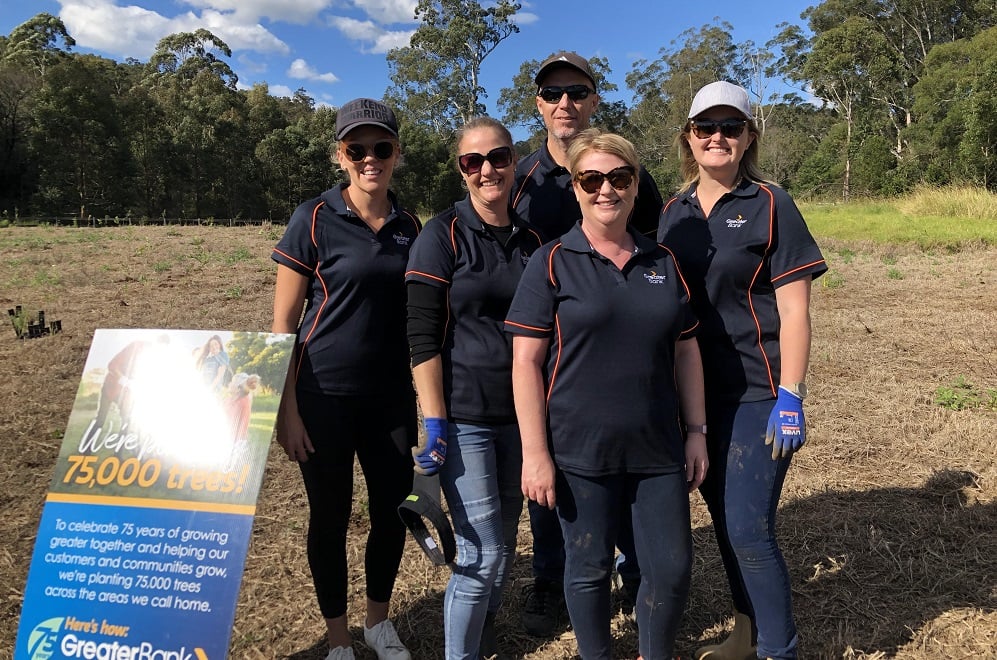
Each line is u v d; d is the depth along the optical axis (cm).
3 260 1212
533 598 271
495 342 215
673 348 205
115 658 183
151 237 1650
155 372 202
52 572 190
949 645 248
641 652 215
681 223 230
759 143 226
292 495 375
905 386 538
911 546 312
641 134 5256
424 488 211
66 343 657
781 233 212
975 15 4478
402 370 241
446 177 4438
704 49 5072
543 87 269
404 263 232
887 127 4425
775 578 214
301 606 281
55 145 3353
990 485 366
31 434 450
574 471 200
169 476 194
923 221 1839
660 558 201
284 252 224
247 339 203
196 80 4675
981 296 891
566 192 271
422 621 272
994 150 2817
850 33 4212
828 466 400
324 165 4325
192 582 185
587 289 195
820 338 694
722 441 223
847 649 245
